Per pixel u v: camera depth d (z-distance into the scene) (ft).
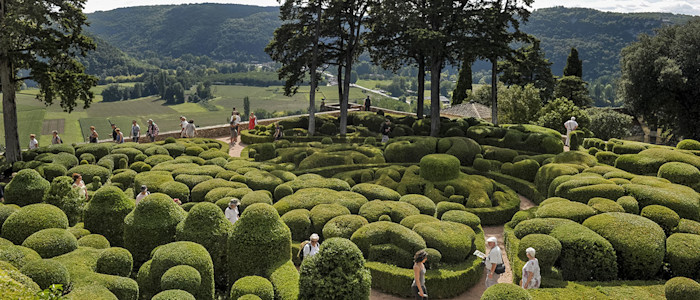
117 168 72.79
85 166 65.16
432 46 94.22
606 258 39.55
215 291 38.04
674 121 154.81
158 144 84.84
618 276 41.01
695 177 57.57
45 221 39.14
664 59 137.80
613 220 43.57
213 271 36.27
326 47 113.39
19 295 22.29
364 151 83.10
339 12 104.58
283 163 78.54
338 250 31.76
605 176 59.52
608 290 36.63
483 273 45.16
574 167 66.28
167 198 41.22
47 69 74.90
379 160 79.41
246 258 37.19
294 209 51.57
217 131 111.14
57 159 68.64
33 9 68.33
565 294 35.50
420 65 114.11
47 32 77.15
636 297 35.63
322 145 88.22
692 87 137.39
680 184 57.82
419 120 104.47
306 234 48.16
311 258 32.55
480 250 45.80
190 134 101.19
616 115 136.98
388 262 42.65
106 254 33.91
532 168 71.72
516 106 139.74
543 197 65.16
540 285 37.32
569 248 40.47
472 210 59.26
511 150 80.59
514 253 42.98
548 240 40.14
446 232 44.93
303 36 104.99
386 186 66.08
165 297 28.58
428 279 39.91
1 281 22.38
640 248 40.01
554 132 94.79
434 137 90.89
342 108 106.83
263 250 37.09
